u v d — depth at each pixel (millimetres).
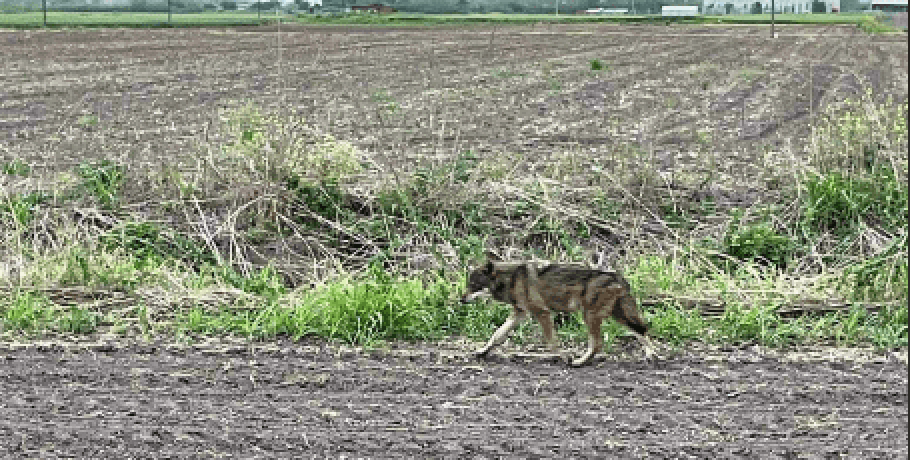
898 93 24734
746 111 21312
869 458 5852
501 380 6980
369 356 7438
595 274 7148
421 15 109438
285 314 7926
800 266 9406
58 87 26750
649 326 7727
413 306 7996
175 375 7047
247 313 8148
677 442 6047
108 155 13828
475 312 8102
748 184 11414
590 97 24531
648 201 10516
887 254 9047
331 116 19781
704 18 98062
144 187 10719
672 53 43344
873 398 6695
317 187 10352
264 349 7570
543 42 53031
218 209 10281
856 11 150000
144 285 8867
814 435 6141
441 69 33844
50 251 9500
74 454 5891
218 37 57438
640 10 148500
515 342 7707
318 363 7289
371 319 7785
